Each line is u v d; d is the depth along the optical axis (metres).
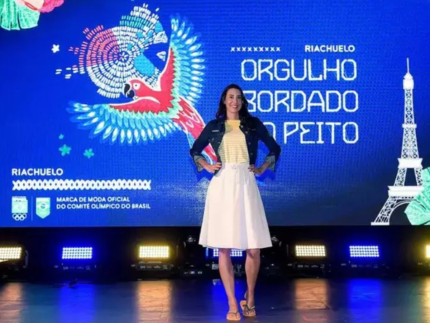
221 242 3.10
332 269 4.78
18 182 4.70
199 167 3.30
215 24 4.78
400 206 4.76
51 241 4.81
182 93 4.76
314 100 4.76
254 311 3.22
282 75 4.76
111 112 4.74
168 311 3.37
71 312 3.36
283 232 4.84
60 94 4.73
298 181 4.77
